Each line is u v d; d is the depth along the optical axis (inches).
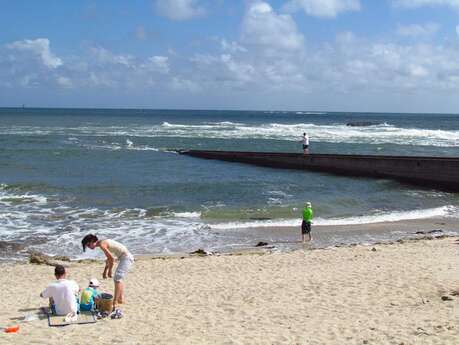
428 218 909.8
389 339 315.0
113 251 387.9
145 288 465.1
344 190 1190.3
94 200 1000.2
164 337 328.8
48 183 1170.6
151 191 1106.7
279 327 347.9
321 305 400.8
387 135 2741.1
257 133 2795.3
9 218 831.1
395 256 582.6
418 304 394.0
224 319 369.1
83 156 1712.6
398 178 1321.4
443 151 1977.1
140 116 6264.8
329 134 2768.2
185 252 662.5
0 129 2871.6
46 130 2842.0
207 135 2613.2
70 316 362.9
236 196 1077.8
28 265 577.0
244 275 513.3
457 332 321.4
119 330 343.3
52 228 773.3
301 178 1357.0
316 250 638.5
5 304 408.8
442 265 527.2
